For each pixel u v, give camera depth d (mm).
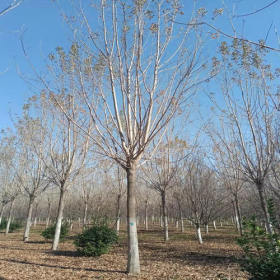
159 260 8914
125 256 9812
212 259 8797
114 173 20688
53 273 6773
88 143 11781
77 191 23172
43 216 42438
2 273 6637
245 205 19672
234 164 11664
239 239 4840
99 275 6516
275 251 4500
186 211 15836
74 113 10734
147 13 7480
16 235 20359
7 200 21812
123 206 25047
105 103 7316
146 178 16188
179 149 14898
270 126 8266
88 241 9805
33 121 13523
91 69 7613
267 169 8094
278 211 6738
